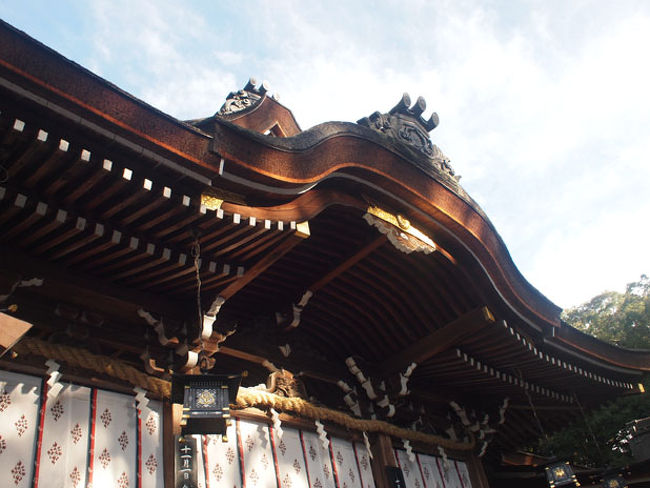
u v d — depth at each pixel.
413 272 11.97
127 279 8.36
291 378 11.14
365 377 12.90
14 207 6.50
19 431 6.80
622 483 14.98
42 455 6.87
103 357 7.98
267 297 11.59
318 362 12.27
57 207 6.79
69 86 6.20
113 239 7.25
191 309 9.02
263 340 11.31
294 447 10.38
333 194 9.66
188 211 7.39
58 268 7.79
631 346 25.02
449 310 12.74
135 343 8.70
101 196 6.88
